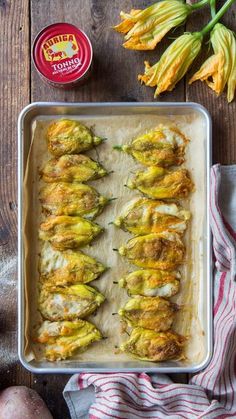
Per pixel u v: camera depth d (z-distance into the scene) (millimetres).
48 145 939
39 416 895
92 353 925
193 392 892
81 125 938
